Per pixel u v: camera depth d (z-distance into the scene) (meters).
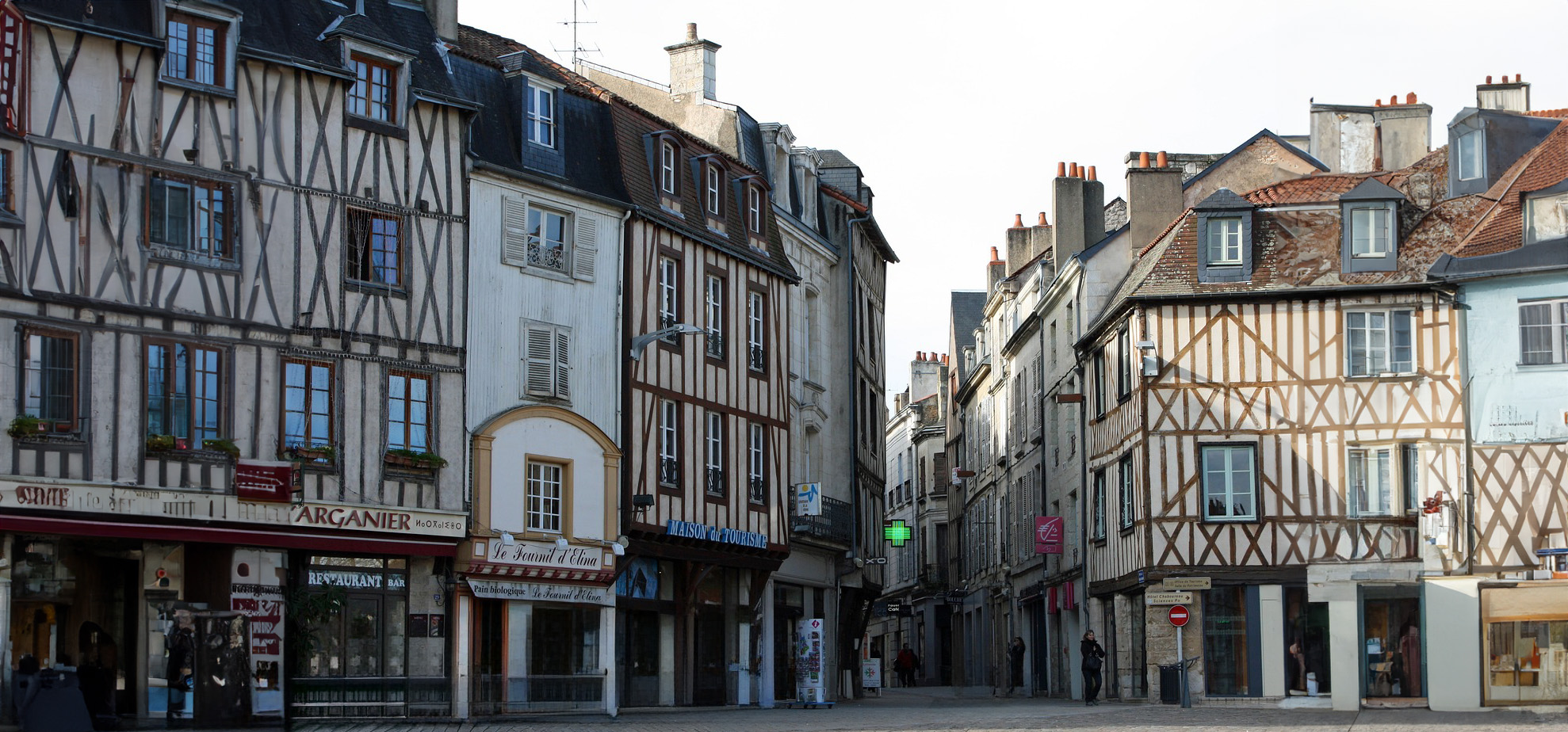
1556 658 23.28
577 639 25.44
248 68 21.92
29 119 19.86
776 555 30.22
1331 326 28.77
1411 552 27.94
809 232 34.34
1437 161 30.77
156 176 20.92
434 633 23.38
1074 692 35.78
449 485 23.39
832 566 34.84
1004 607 45.69
